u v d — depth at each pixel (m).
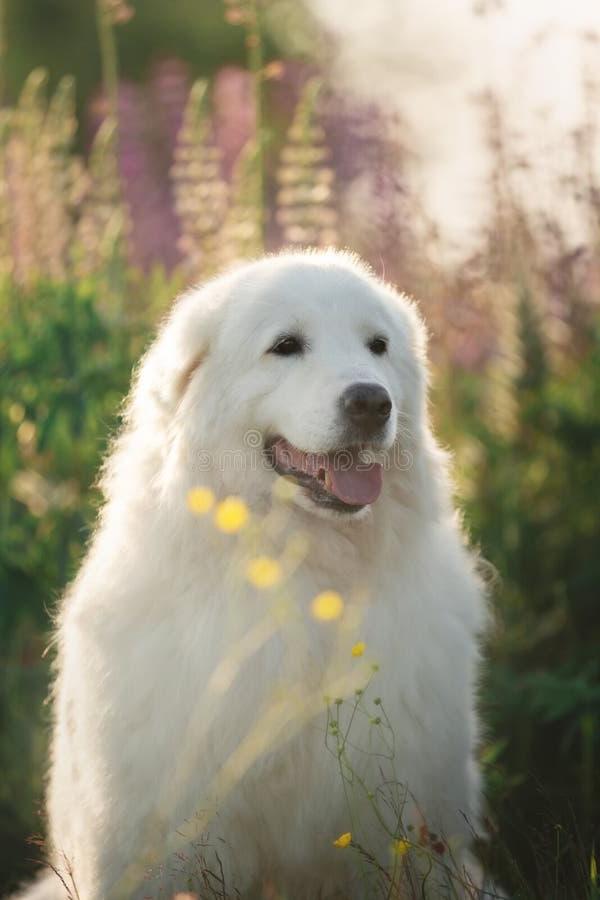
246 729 3.66
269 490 3.85
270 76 6.15
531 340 6.56
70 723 4.00
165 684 3.67
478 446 6.90
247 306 3.91
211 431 3.81
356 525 3.81
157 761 3.67
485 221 6.84
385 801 3.72
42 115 6.67
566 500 6.69
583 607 6.10
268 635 3.68
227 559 3.73
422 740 3.79
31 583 5.59
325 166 7.09
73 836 4.02
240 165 6.15
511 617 6.26
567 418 6.54
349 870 3.81
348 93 7.43
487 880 4.02
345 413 3.70
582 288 7.03
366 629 3.76
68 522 5.66
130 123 8.82
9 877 5.06
